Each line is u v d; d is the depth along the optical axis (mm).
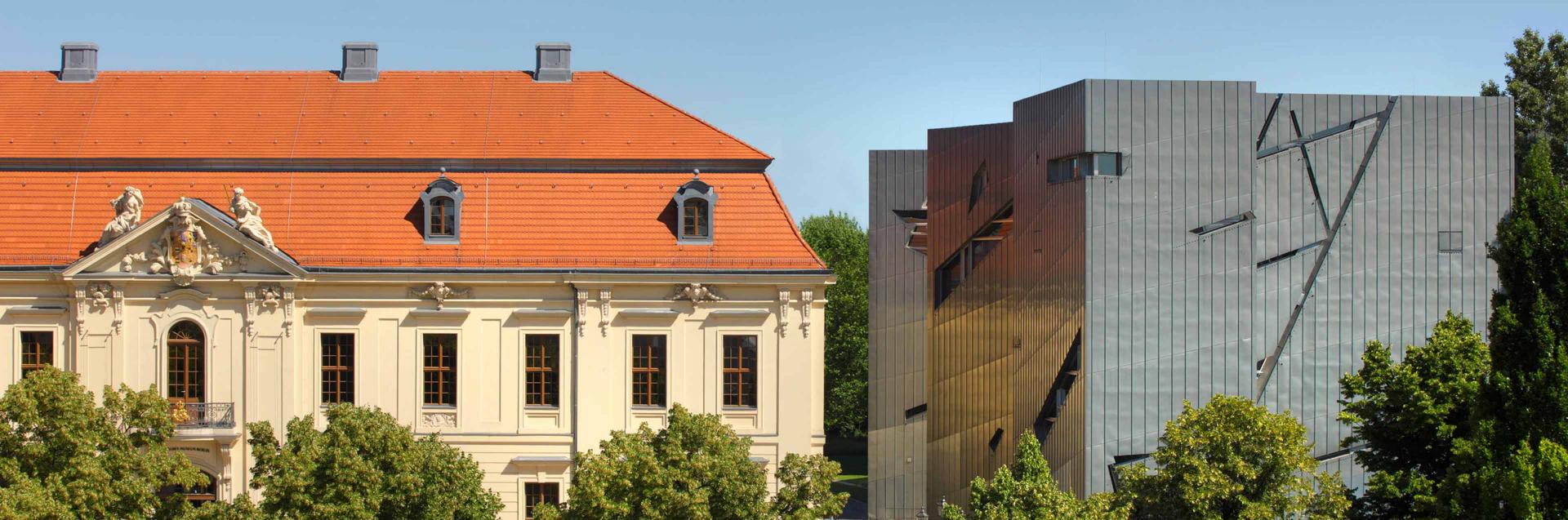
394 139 63688
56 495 47406
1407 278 66750
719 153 63375
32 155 62781
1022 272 68750
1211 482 51688
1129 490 53719
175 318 60438
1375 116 66250
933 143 73312
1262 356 65625
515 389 61188
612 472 49844
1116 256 63344
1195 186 63812
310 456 48969
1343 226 66125
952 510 53625
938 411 74000
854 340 109438
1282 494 52719
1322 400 66375
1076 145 63812
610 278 60500
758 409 61281
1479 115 66875
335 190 62500
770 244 61719
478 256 60969
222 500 58250
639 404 61438
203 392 60656
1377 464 54281
